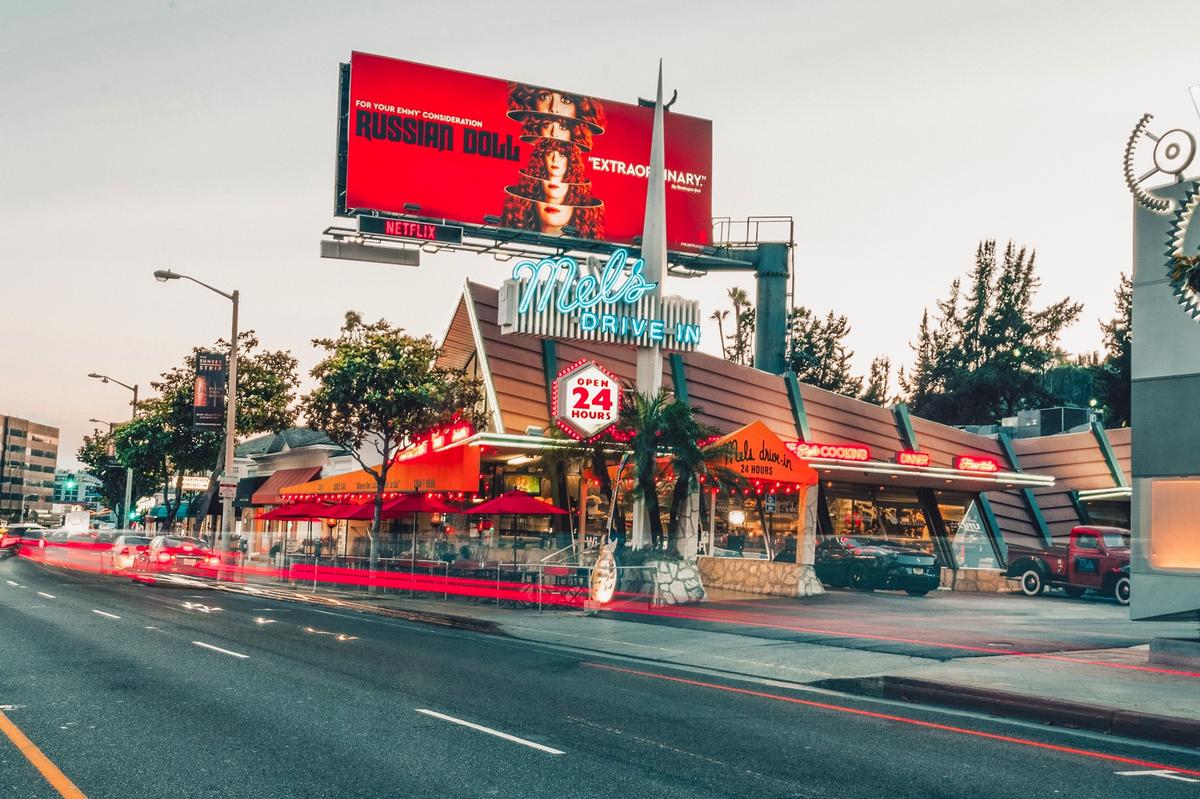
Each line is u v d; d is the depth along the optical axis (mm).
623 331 26641
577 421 25594
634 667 14297
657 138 28172
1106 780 7883
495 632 19516
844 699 11789
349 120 39719
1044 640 17125
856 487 37719
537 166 42500
